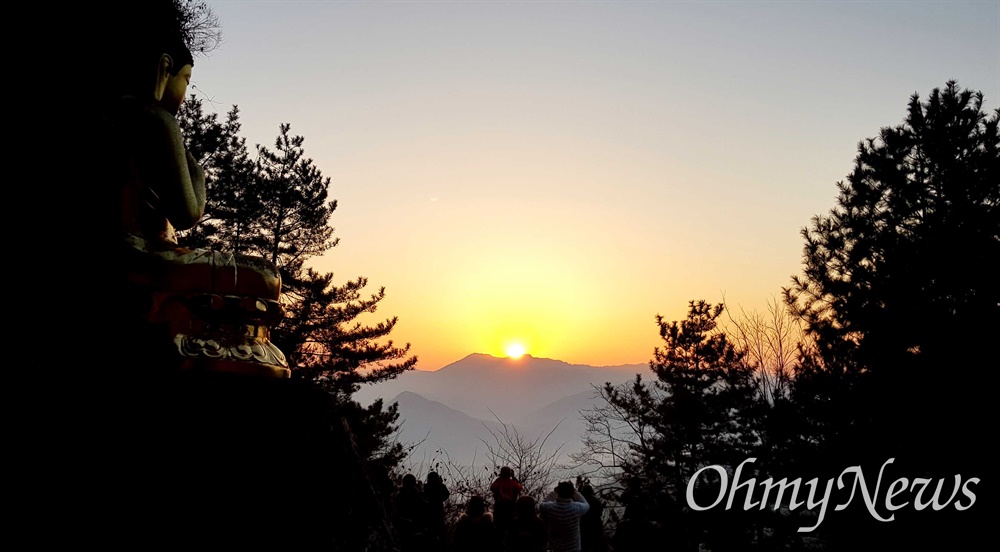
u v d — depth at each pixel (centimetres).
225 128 2444
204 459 495
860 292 2164
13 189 520
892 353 2058
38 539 452
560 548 1248
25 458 464
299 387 556
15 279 509
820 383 2175
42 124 536
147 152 557
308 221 2622
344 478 545
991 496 1856
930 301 2062
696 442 2877
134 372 509
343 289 2658
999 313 1975
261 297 550
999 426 1909
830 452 2108
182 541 475
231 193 2452
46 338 504
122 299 527
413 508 1203
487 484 2142
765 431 2395
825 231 2298
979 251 2027
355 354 2583
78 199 536
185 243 2297
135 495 476
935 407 1962
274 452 514
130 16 583
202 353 521
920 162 2206
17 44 538
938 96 2184
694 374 3027
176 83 611
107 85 570
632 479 1211
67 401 486
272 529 496
